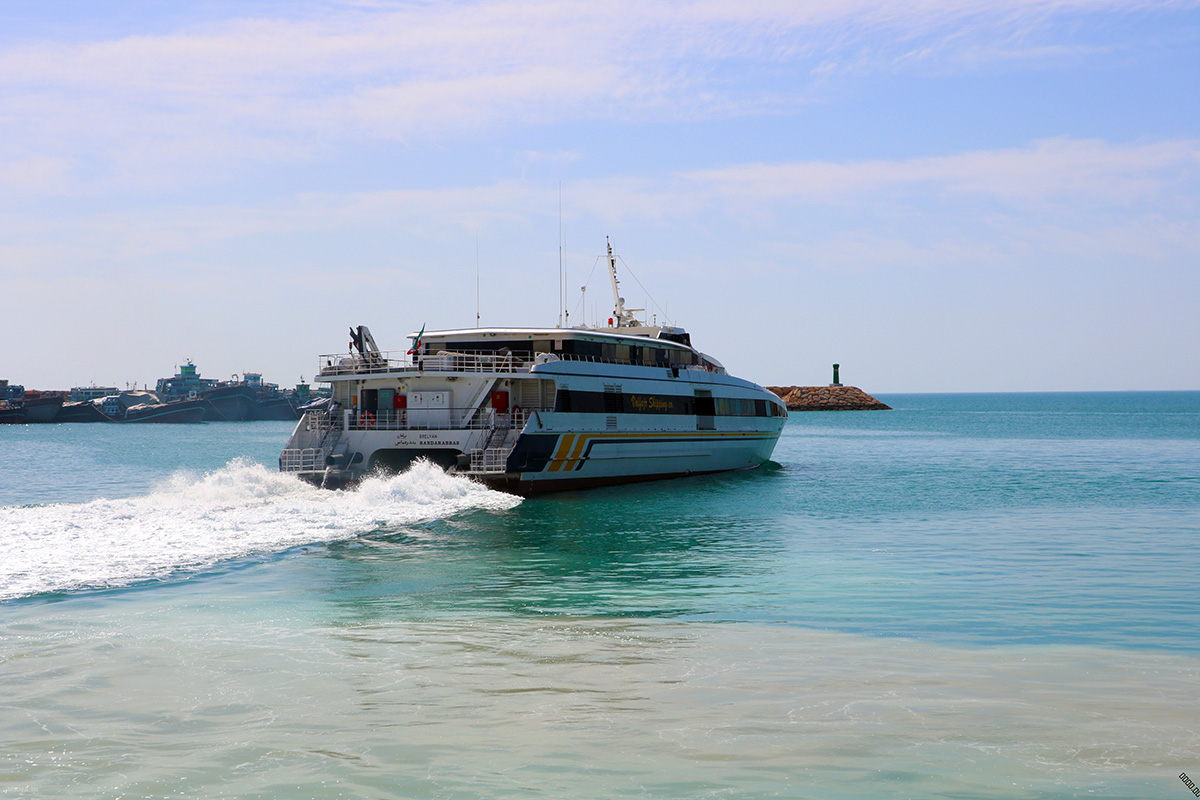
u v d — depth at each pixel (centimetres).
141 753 955
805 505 3419
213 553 2105
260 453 8106
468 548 2367
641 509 3238
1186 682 1226
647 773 919
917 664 1308
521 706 1113
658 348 4188
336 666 1274
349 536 2452
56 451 8656
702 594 1817
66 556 1984
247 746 977
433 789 877
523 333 3675
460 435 3334
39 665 1255
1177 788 895
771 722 1062
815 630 1517
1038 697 1159
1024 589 1877
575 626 1534
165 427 17650
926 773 926
